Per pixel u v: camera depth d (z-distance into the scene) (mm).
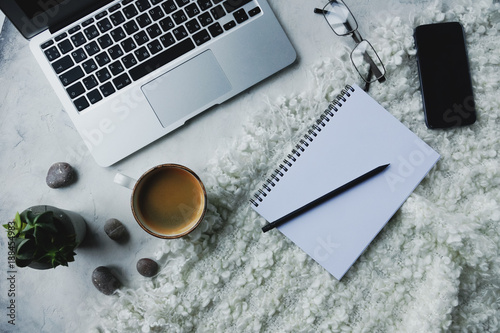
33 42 747
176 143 779
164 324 729
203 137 780
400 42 760
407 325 733
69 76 745
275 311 746
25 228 641
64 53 747
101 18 746
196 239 737
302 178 761
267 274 752
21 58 793
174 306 737
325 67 765
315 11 779
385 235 761
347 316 736
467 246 720
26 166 789
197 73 750
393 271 749
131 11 745
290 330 742
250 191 770
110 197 780
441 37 762
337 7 775
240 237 761
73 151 783
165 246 749
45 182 788
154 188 705
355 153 759
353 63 754
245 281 752
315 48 781
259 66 757
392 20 775
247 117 772
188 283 751
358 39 773
